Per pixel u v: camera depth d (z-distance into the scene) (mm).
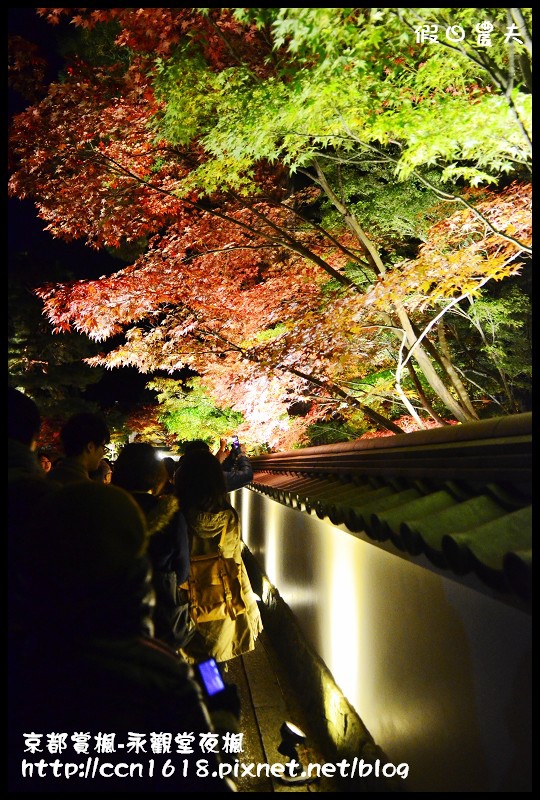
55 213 7930
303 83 4957
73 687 1497
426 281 6363
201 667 2008
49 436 22688
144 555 1581
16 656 1627
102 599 1503
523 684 2004
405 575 3227
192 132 6727
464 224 6797
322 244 9820
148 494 3602
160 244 9078
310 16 3930
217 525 4328
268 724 5066
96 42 9102
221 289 8992
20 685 1533
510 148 4902
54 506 1575
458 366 11219
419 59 5234
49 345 21516
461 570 2049
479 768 2324
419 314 9625
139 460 3670
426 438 3293
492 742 2221
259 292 9703
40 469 2611
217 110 6332
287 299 9578
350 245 9695
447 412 10914
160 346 8891
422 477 3328
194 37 6055
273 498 7797
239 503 15961
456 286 6668
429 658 2859
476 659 2354
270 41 6633
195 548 4332
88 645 1504
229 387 10852
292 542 7113
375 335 8742
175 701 1567
